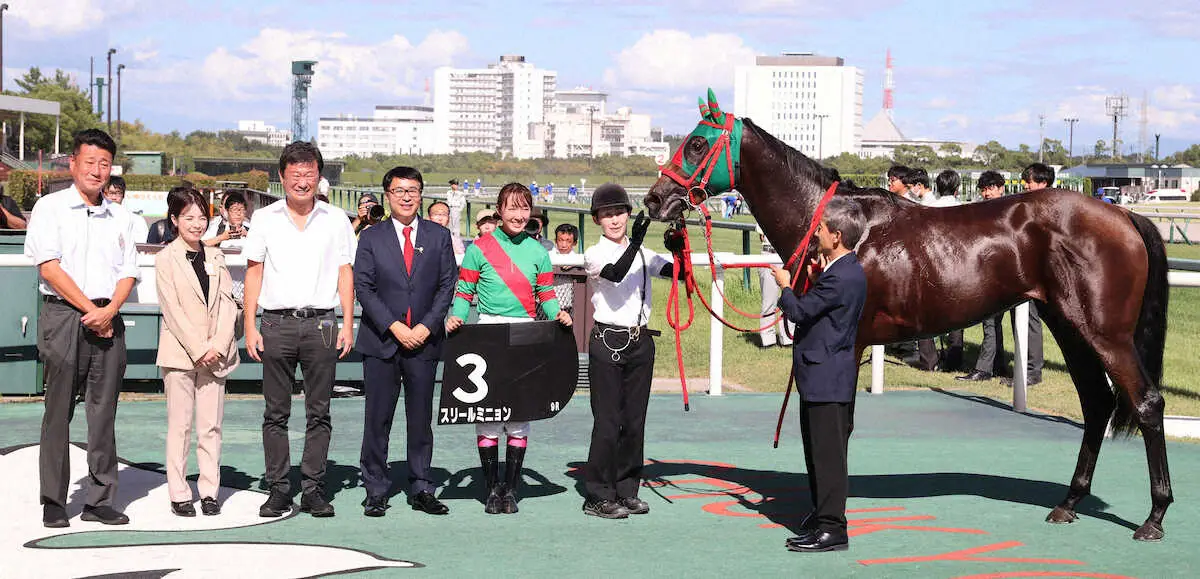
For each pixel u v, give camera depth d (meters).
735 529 5.16
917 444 7.23
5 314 8.25
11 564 4.41
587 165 157.50
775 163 5.33
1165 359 11.23
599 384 5.34
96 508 5.07
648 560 4.63
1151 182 99.88
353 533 5.00
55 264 4.82
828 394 4.77
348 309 5.32
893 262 5.15
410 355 5.31
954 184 9.98
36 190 33.09
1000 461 6.73
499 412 5.36
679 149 5.40
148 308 8.62
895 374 10.38
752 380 10.03
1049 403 8.92
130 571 4.34
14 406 7.93
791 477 6.26
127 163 57.31
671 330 12.58
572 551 4.75
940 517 5.42
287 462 5.31
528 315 5.47
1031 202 5.19
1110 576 4.50
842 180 5.43
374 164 150.50
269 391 5.27
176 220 5.13
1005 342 12.11
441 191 67.44
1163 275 5.15
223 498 5.59
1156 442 5.06
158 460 6.38
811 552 4.78
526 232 5.50
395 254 5.27
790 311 4.79
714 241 24.73
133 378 8.73
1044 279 5.14
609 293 5.33
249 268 5.29
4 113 38.38
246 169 76.38
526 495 5.80
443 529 5.09
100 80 83.56
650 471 6.41
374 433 5.31
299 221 5.27
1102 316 5.04
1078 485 5.35
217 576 4.30
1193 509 5.61
